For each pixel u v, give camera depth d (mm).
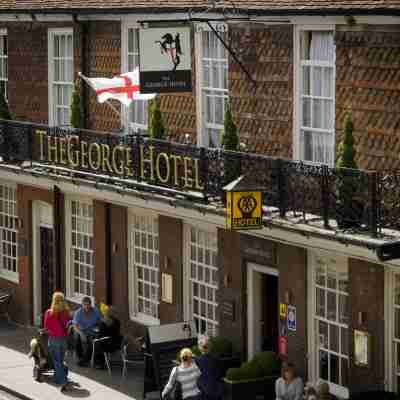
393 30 38281
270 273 42969
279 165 39875
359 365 39531
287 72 42344
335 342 40719
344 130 38594
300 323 41719
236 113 44625
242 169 41250
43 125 50812
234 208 39281
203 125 46344
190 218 44594
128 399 43969
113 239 50125
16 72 55938
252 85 43844
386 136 38812
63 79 53250
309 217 39344
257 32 43344
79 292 52375
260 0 42094
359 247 36844
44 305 54469
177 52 43125
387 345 38688
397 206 36656
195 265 46344
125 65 49375
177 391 41094
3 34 56469
